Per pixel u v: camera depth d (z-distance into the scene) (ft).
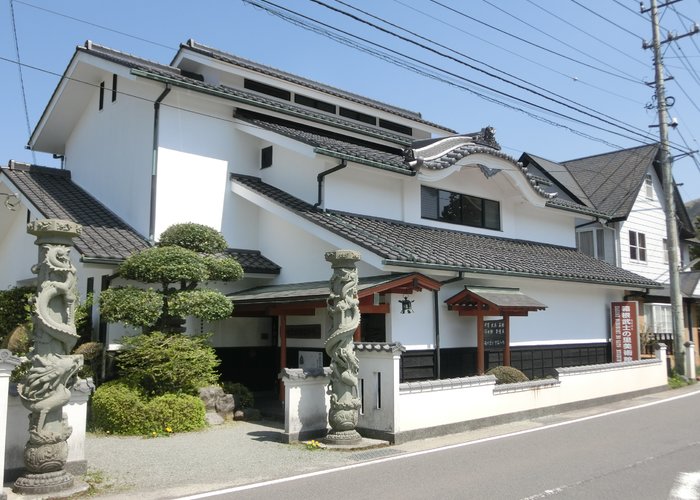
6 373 19.29
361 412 31.07
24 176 53.21
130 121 48.62
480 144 55.88
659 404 45.21
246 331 46.75
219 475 23.70
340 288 30.17
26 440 21.75
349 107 60.80
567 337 55.36
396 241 42.01
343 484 21.99
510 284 49.19
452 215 54.70
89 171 54.13
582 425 35.60
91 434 31.99
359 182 47.91
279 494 20.72
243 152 50.65
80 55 49.96
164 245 39.55
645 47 63.93
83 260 37.04
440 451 27.94
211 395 36.35
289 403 30.12
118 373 37.55
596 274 56.44
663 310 72.90
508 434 32.55
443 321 43.75
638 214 79.30
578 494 20.57
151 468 24.80
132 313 33.35
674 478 22.82
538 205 59.31
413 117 67.97
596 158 90.99
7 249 54.60
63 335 21.11
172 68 54.34
